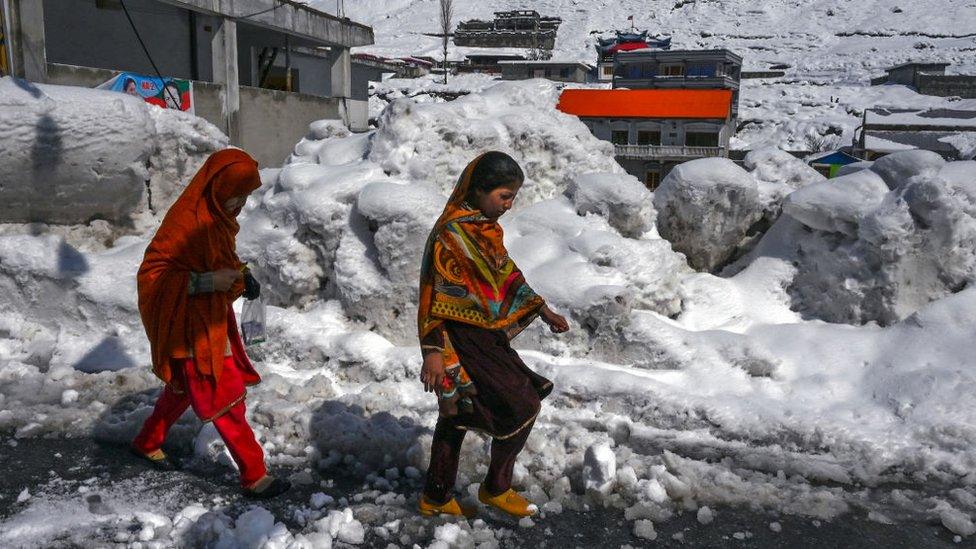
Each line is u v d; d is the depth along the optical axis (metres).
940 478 3.43
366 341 4.60
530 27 92.81
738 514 3.10
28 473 3.39
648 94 41.94
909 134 42.50
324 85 22.86
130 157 5.54
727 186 5.21
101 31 13.80
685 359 4.37
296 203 5.02
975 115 43.94
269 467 3.50
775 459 3.61
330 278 5.04
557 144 5.72
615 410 4.09
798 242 5.22
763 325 4.85
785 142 49.66
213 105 14.20
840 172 5.88
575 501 3.19
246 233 5.20
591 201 5.21
